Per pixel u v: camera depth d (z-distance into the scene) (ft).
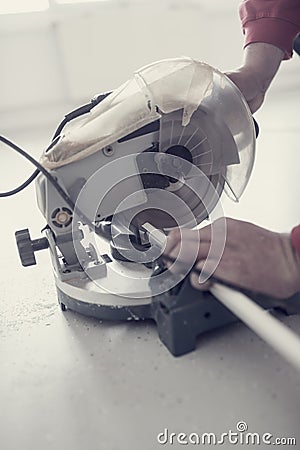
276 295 1.66
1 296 2.34
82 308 1.94
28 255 2.07
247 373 1.55
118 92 1.98
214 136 1.97
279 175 4.01
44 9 9.15
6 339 1.94
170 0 9.85
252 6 2.67
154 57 10.07
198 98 1.91
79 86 9.75
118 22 9.62
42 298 2.27
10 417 1.49
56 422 1.44
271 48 2.57
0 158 6.43
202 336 1.76
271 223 2.93
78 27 9.40
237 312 1.52
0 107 9.34
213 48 10.36
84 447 1.33
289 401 1.42
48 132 8.58
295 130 5.92
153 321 1.91
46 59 9.39
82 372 1.66
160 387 1.53
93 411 1.47
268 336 1.39
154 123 1.86
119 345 1.79
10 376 1.70
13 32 9.07
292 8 2.58
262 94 2.54
